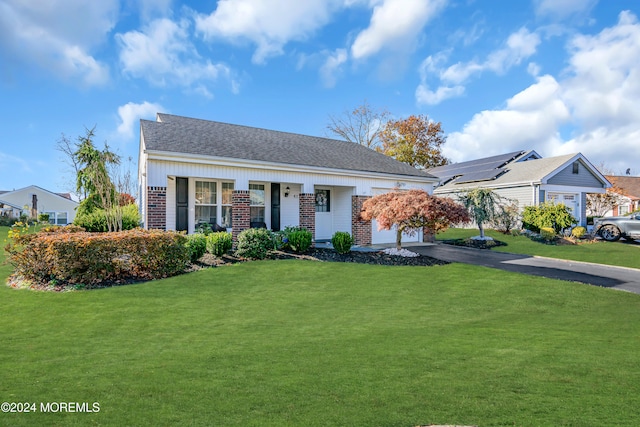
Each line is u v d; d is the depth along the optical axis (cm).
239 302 719
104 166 1507
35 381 369
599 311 716
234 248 1219
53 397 334
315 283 869
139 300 703
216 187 1388
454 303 749
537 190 2108
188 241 1003
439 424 289
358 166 1622
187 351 463
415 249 1586
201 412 307
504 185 2250
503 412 307
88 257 806
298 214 1591
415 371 399
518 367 411
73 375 385
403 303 741
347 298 768
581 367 412
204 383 366
